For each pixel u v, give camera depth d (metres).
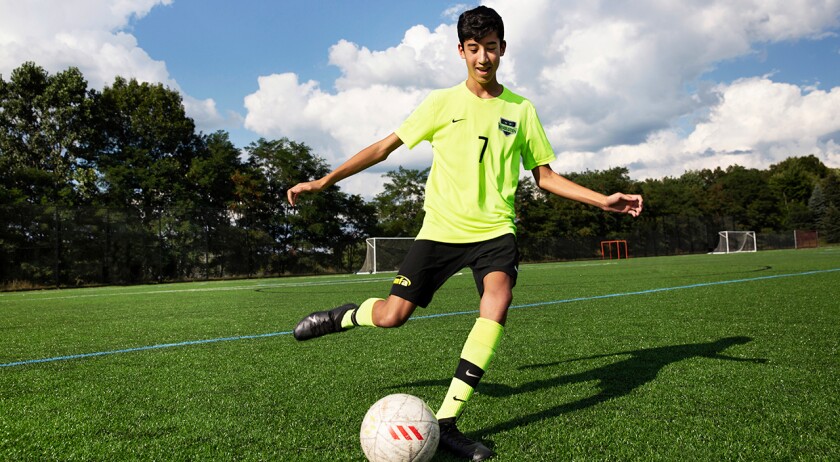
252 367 3.64
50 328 6.08
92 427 2.36
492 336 2.20
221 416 2.51
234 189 35.84
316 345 4.50
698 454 1.92
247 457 1.98
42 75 31.84
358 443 2.11
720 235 45.19
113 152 33.69
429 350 4.19
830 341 4.13
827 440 2.04
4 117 30.70
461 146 2.54
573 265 26.41
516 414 2.46
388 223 46.41
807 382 2.92
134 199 31.70
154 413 2.57
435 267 2.51
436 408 2.60
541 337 4.64
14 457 2.01
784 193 75.19
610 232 50.47
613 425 2.26
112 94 34.69
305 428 2.31
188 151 36.56
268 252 27.34
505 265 2.36
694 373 3.16
